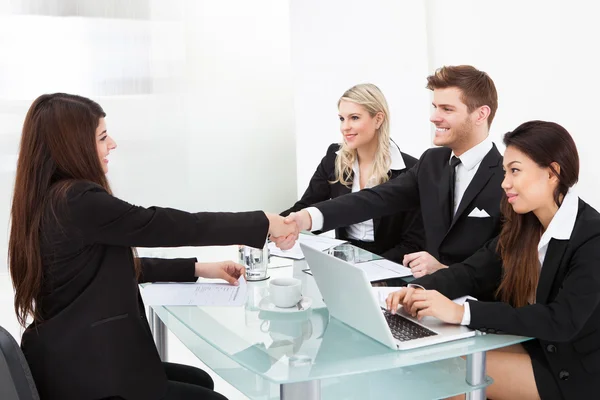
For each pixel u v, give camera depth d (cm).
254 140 496
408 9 449
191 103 477
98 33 446
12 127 432
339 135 457
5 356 129
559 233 164
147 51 459
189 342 193
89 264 152
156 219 156
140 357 155
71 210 147
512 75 395
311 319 170
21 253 152
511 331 154
